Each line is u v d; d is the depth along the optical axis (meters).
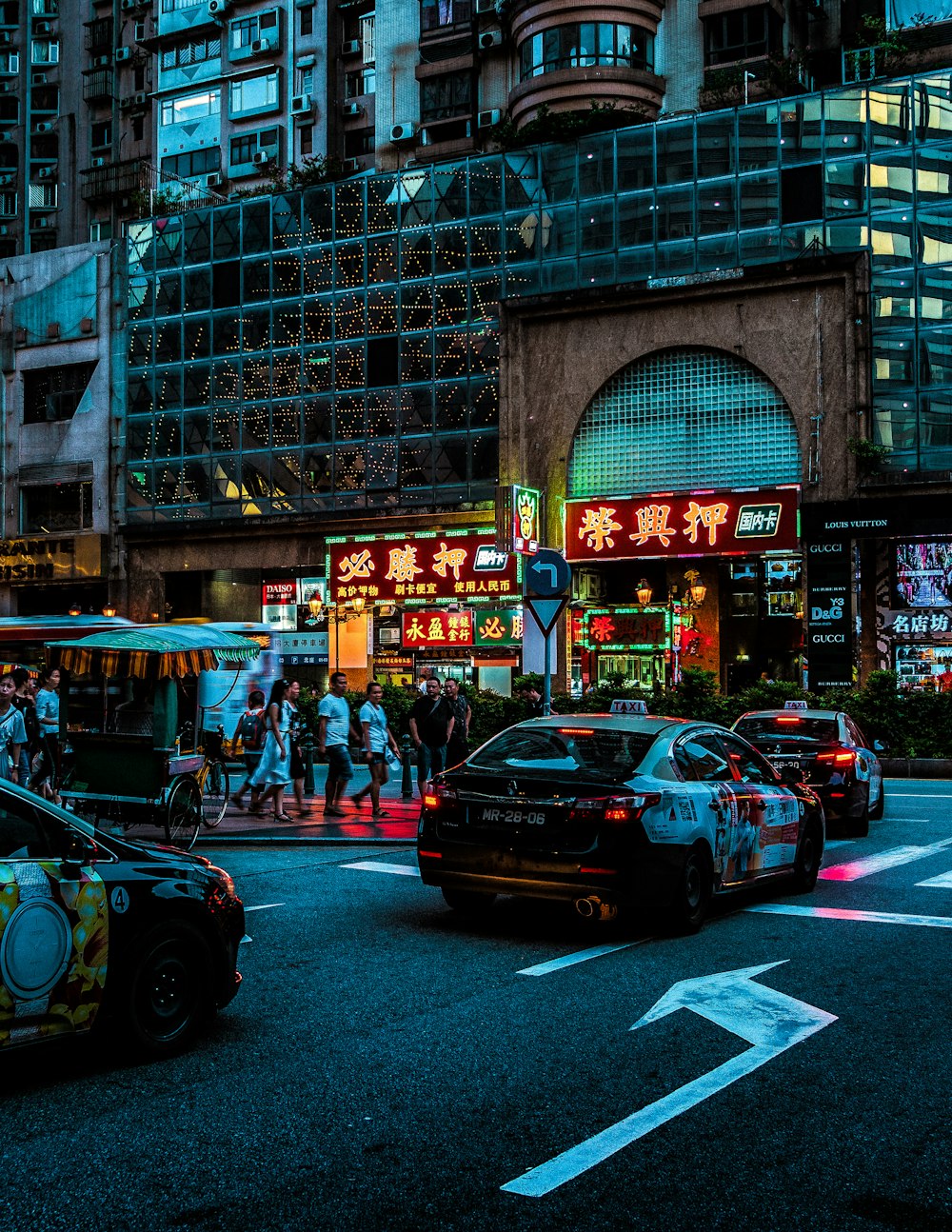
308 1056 5.43
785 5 40.41
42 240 62.59
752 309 31.20
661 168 32.94
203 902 5.61
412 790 19.61
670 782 8.30
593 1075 5.16
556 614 13.49
